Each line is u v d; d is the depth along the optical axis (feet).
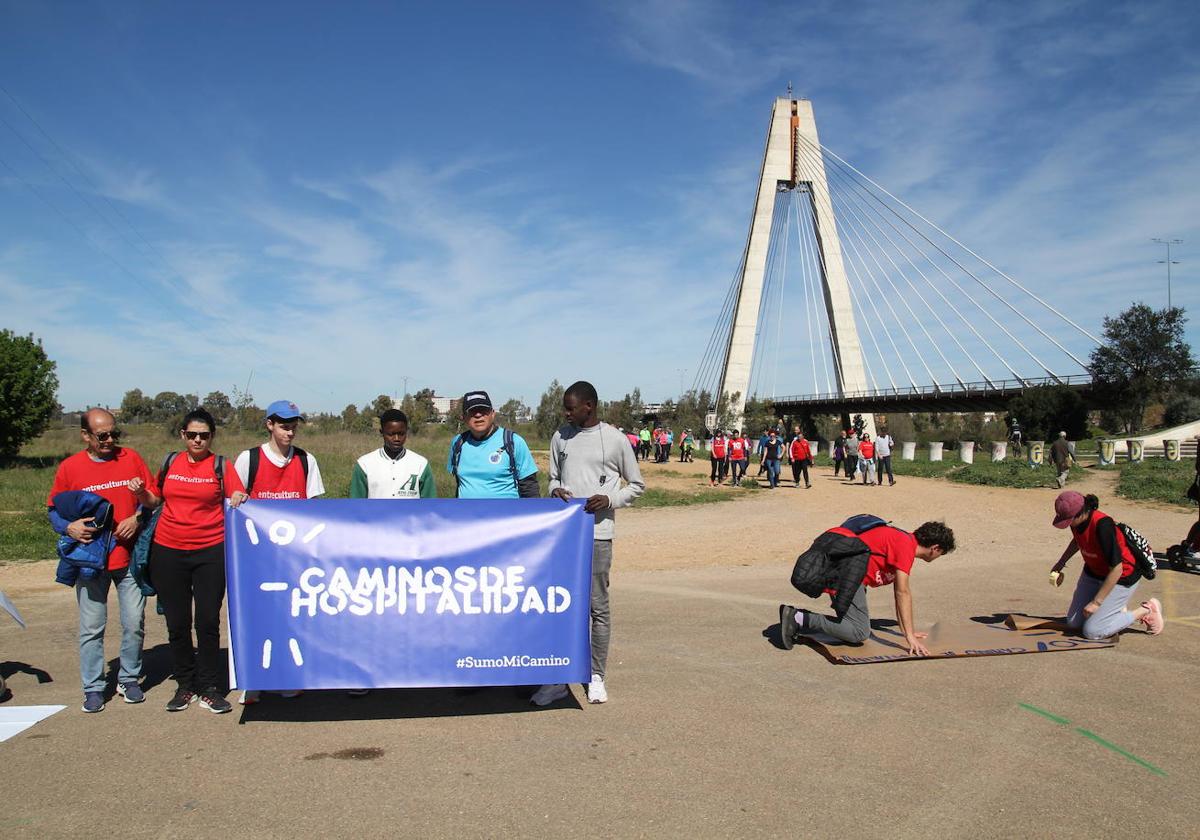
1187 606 27.02
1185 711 16.94
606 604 17.66
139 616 17.56
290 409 17.70
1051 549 40.68
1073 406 182.60
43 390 107.55
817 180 217.36
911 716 16.62
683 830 11.98
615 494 17.84
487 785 13.43
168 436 157.38
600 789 13.29
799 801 12.90
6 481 75.72
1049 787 13.44
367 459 18.80
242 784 13.47
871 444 86.48
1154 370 179.42
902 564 21.04
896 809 12.66
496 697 18.01
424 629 16.47
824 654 21.13
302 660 16.19
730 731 15.79
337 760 14.47
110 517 16.87
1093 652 21.31
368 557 16.43
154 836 11.79
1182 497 61.31
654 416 199.52
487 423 18.29
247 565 16.25
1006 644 21.77
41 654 21.71
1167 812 12.62
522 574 16.75
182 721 16.46
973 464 116.88
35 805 12.73
